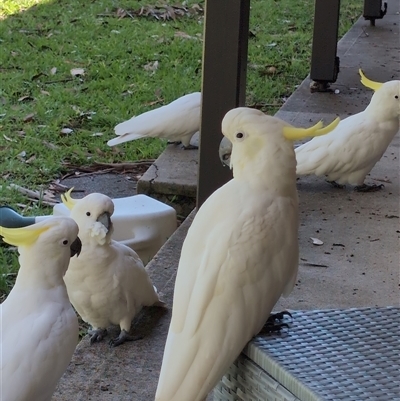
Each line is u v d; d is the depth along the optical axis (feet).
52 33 19.81
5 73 17.31
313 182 12.86
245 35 11.52
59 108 15.87
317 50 15.99
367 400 7.09
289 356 7.97
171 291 10.74
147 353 9.98
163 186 12.87
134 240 11.64
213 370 8.01
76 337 9.04
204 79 11.57
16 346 8.79
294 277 8.84
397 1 24.95
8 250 11.97
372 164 12.53
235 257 8.23
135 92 16.70
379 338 8.41
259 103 16.60
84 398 9.49
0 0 22.93
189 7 23.48
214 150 11.77
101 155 14.47
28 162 14.05
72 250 9.16
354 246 11.46
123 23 21.29
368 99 15.87
